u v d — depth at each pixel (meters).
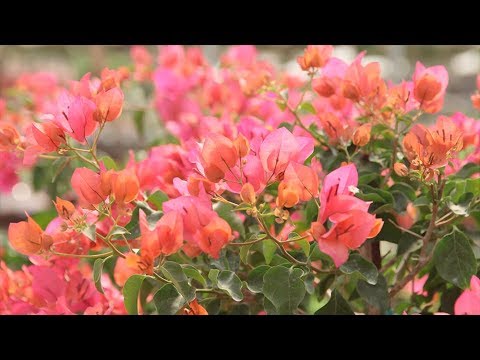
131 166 0.85
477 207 0.79
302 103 0.99
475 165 0.92
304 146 0.69
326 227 0.78
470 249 0.74
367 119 0.90
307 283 0.68
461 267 0.74
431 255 0.77
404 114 0.85
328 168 0.87
